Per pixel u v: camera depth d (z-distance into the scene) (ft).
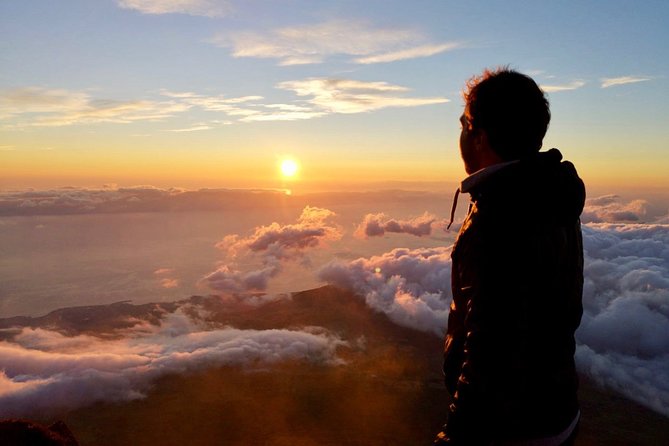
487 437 4.76
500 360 4.50
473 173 5.38
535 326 4.59
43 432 6.75
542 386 4.75
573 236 5.09
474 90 5.29
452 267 5.68
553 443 4.92
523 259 4.45
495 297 4.52
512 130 4.88
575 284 5.05
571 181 4.77
